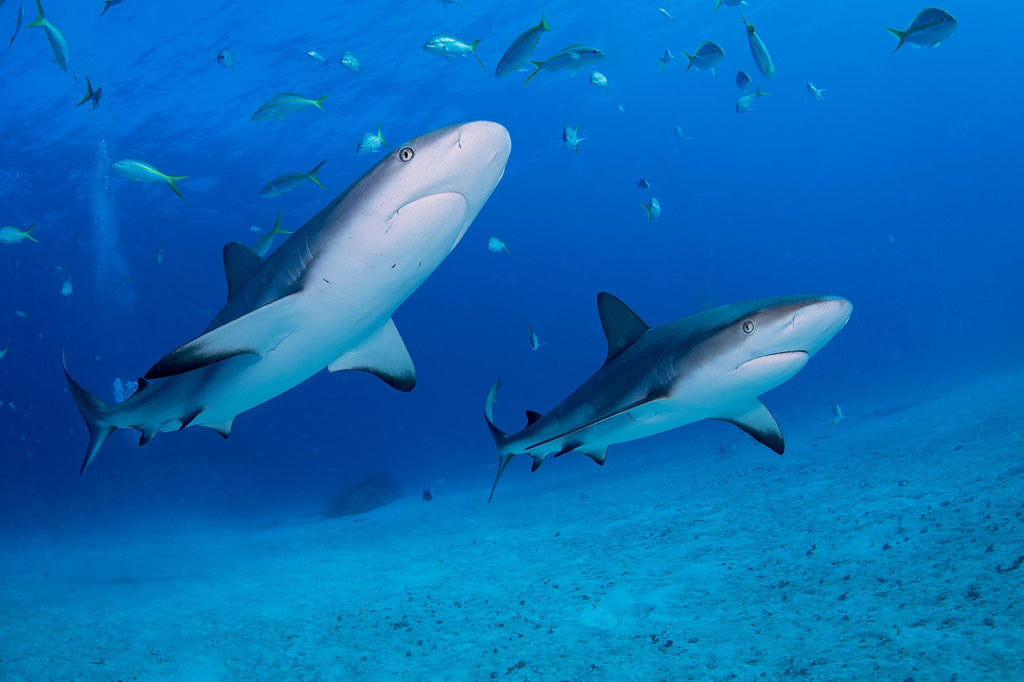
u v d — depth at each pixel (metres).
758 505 8.12
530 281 88.25
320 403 74.50
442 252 3.11
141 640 5.77
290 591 7.67
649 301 117.19
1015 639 3.08
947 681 2.85
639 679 3.59
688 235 96.00
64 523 27.83
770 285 141.00
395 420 86.19
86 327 54.19
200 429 50.78
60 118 25.39
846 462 9.92
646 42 34.91
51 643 5.77
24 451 67.06
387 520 15.02
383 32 26.23
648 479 14.19
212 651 5.27
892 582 4.25
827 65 49.06
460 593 6.44
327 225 3.02
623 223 73.88
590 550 7.45
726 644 3.89
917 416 14.14
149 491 44.38
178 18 22.03
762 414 4.07
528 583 6.39
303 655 4.95
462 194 2.92
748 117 53.16
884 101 64.56
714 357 3.40
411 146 2.79
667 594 5.18
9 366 60.78
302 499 29.53
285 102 7.91
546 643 4.51
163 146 28.75
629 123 44.91
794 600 4.41
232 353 3.18
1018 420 9.43
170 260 42.62
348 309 3.25
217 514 26.73
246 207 36.81
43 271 40.84
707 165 65.62
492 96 34.12
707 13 34.03
